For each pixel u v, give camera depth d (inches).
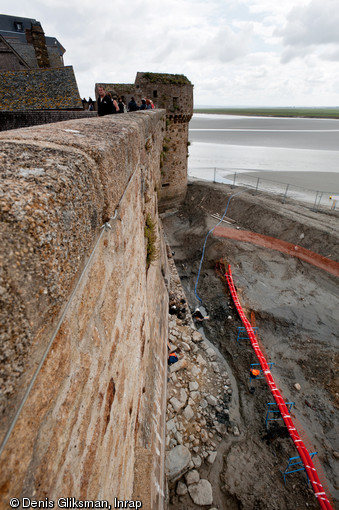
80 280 53.4
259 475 299.1
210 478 296.4
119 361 93.6
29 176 39.9
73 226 46.6
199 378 395.2
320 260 634.2
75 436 53.3
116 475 87.5
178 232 906.1
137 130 135.7
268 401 380.8
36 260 34.6
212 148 2436.0
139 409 152.5
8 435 29.8
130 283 119.3
